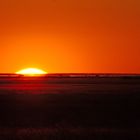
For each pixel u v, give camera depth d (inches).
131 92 6924.2
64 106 4874.5
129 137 3171.8
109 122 3747.5
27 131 3351.4
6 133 3275.1
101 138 3144.7
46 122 3720.5
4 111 4441.4
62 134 3250.5
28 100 5595.5
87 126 3548.2
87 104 5039.4
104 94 6471.5
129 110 4483.3
